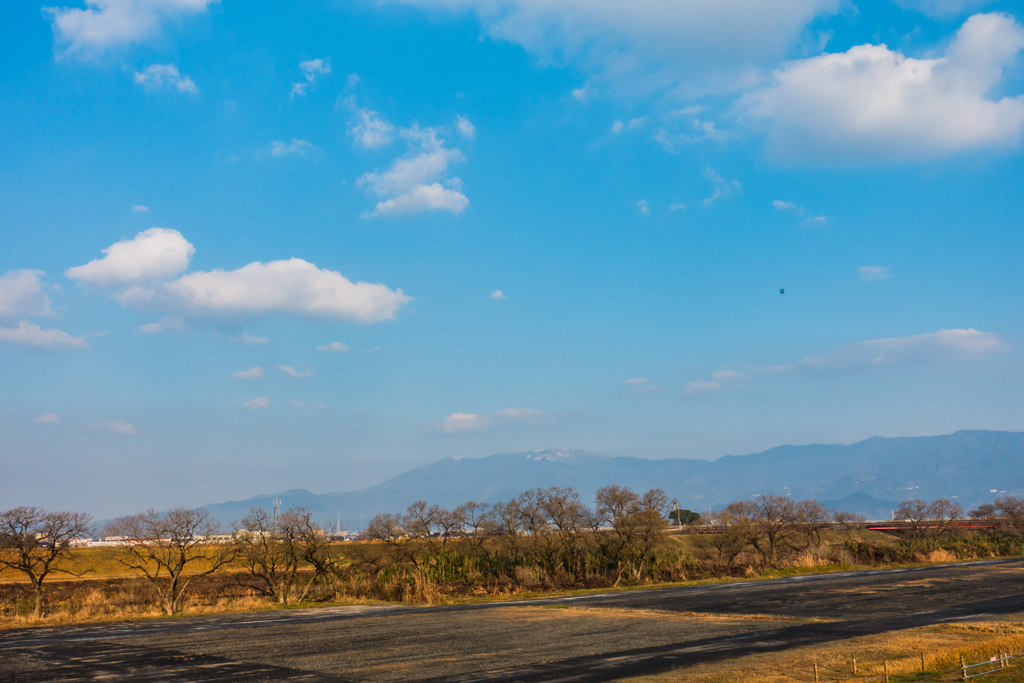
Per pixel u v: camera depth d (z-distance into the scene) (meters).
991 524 131.50
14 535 49.75
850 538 111.69
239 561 61.41
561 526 78.69
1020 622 37.34
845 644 30.05
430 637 35.41
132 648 32.31
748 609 47.62
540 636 35.25
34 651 31.69
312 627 40.38
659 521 78.81
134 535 54.78
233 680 24.38
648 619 42.53
